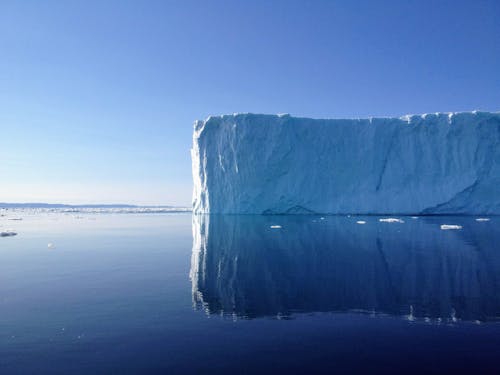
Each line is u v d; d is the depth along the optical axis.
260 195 40.09
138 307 7.94
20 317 7.30
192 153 48.94
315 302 8.31
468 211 37.22
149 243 18.94
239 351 5.79
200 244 18.27
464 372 5.12
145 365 5.35
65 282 10.20
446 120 38.44
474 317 7.26
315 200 39.88
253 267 12.34
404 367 5.27
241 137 40.22
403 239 18.62
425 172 38.72
